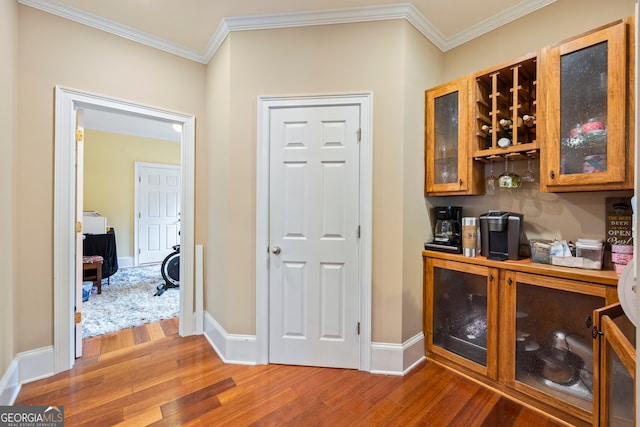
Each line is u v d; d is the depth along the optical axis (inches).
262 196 83.4
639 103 26.3
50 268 78.2
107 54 85.9
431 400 68.5
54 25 78.0
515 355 68.5
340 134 81.2
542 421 62.0
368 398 69.2
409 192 82.0
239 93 84.6
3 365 65.1
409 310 82.6
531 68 71.9
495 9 79.0
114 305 133.6
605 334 39.2
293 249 83.7
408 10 77.6
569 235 71.8
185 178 101.6
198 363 84.7
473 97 77.1
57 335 78.7
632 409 35.4
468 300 80.3
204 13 81.2
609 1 66.7
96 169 205.2
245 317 85.4
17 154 72.8
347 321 82.0
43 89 76.7
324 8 78.4
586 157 59.9
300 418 62.8
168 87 97.0
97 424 60.5
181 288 102.7
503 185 76.0
